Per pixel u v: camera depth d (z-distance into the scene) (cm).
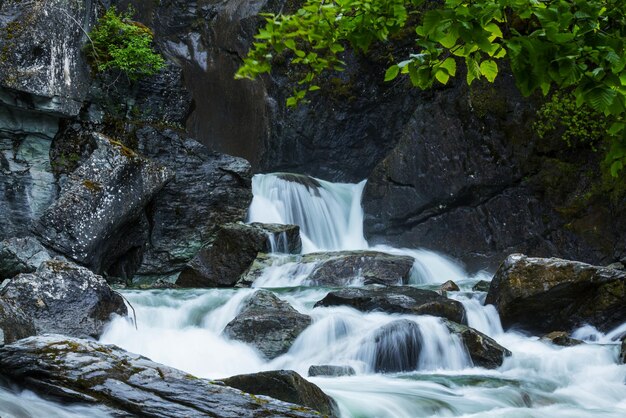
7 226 1507
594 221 1622
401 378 966
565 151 1669
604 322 1156
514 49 431
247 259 1566
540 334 1184
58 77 1543
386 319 1119
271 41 480
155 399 663
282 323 1074
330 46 488
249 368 1033
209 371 1016
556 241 1658
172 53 2153
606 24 447
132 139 1659
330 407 785
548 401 906
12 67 1482
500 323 1188
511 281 1185
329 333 1070
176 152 1689
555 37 423
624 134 506
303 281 1489
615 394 942
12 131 1532
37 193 1539
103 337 1040
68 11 1588
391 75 479
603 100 430
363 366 1011
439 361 1030
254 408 654
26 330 862
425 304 1140
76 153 1599
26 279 1031
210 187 1700
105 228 1499
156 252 1638
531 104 1695
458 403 858
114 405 663
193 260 1583
